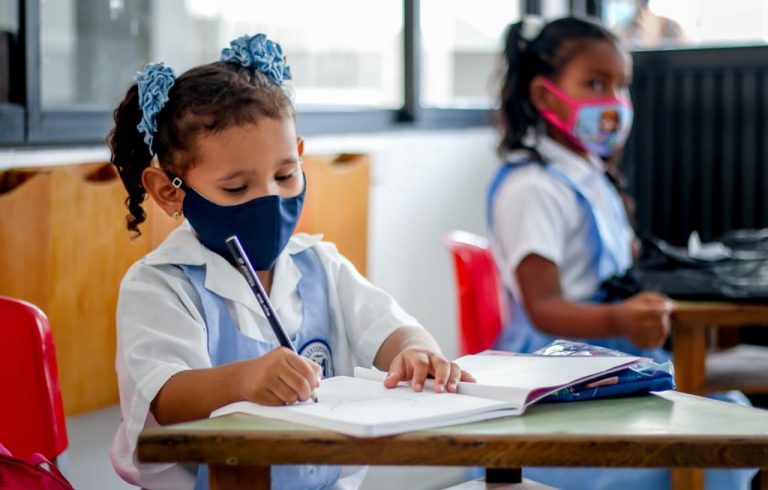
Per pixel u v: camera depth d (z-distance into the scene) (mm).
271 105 1437
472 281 2510
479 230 3727
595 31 2643
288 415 1100
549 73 2646
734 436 1044
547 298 2434
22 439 1476
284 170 1450
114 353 2182
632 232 2838
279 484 1415
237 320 1488
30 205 1957
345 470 1565
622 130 2660
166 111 1460
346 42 3201
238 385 1225
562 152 2621
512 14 4004
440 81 3625
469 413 1095
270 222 1434
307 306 1569
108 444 2240
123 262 2150
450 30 3652
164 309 1437
